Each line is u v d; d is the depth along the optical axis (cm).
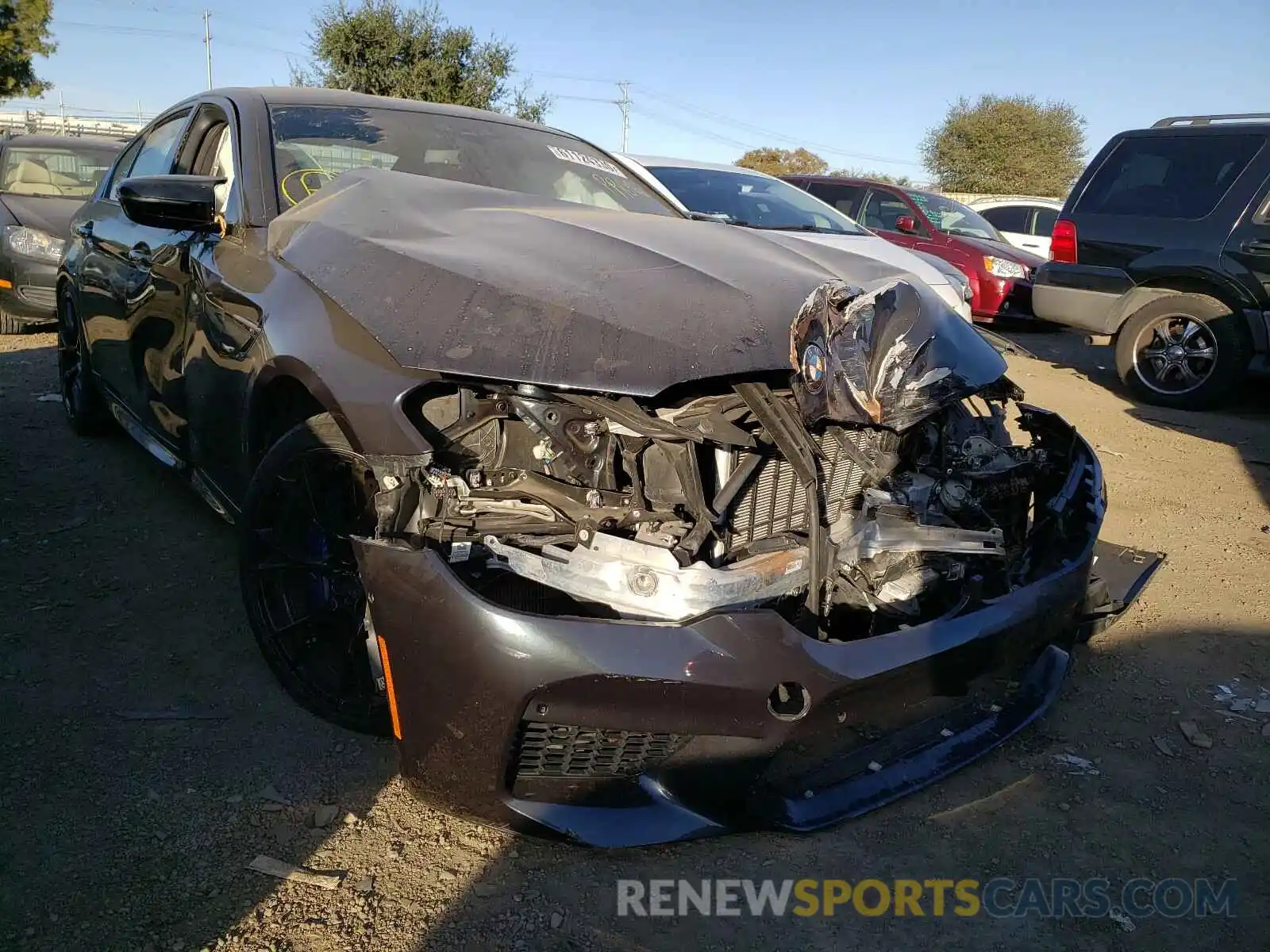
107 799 235
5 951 189
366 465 222
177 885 210
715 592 207
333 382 229
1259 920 218
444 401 223
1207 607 377
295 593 271
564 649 195
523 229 266
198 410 323
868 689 213
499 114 418
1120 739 286
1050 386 805
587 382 206
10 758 249
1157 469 567
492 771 204
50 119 3712
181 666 296
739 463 228
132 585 348
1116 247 761
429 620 204
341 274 248
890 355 245
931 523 255
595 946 201
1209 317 711
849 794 230
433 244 252
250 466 284
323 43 2011
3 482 445
